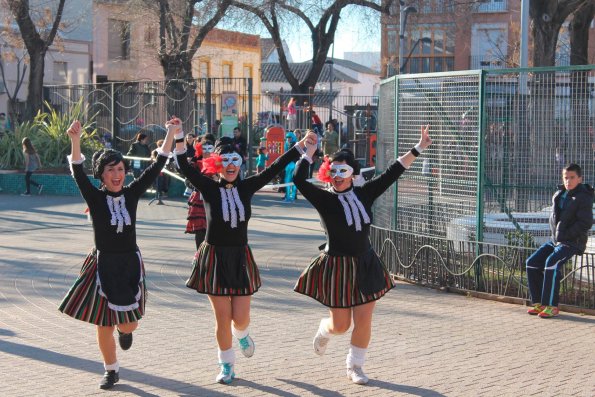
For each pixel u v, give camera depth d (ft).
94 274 19.54
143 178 20.25
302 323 26.96
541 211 32.81
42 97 91.81
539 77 32.14
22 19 90.07
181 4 92.53
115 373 20.03
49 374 21.06
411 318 27.96
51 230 50.39
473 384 20.49
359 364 20.57
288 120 92.63
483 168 32.07
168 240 46.29
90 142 79.25
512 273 30.71
